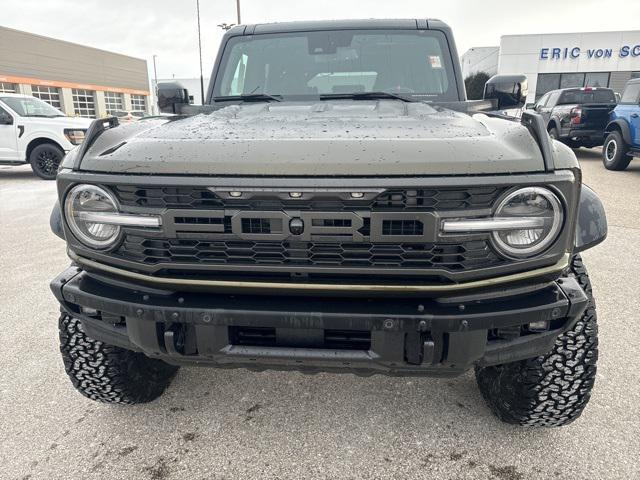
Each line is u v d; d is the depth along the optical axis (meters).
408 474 2.03
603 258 4.87
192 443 2.24
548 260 1.63
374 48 3.12
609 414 2.38
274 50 3.20
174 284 1.71
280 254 1.63
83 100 35.34
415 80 3.07
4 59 28.81
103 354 2.19
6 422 2.38
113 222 1.69
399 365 1.71
